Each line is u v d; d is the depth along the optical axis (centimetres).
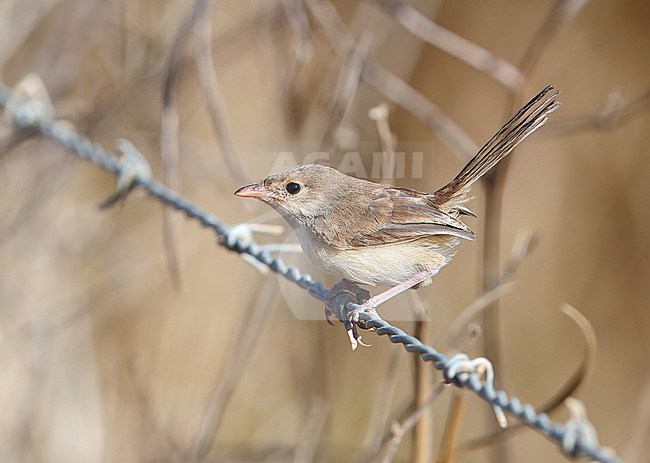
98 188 1284
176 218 939
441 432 1230
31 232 1187
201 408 1182
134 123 1200
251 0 1173
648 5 1433
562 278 1431
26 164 1168
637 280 1418
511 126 721
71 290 1199
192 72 1154
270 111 1154
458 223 685
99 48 1202
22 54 1205
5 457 1076
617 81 1444
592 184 1441
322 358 1072
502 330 1412
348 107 915
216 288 1246
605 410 1386
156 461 1028
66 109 1116
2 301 1143
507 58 1453
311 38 995
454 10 1455
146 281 1253
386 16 1145
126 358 1177
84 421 1124
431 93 1431
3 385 1106
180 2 1113
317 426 971
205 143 1202
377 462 920
